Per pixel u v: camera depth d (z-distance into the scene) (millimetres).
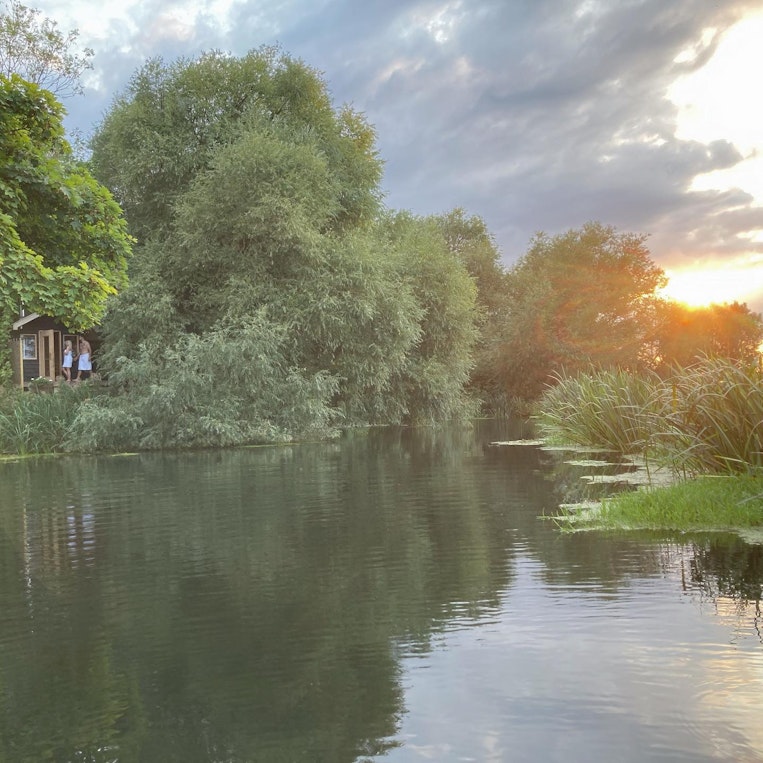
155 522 8109
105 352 25344
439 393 30969
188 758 2799
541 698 3240
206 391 20859
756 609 4441
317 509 8742
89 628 4453
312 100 29781
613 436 16094
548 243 53438
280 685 3492
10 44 29812
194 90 28000
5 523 8297
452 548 6406
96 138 29766
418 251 32344
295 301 24391
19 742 2977
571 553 6070
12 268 12508
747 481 8195
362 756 2764
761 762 2658
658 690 3281
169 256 25859
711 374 9414
